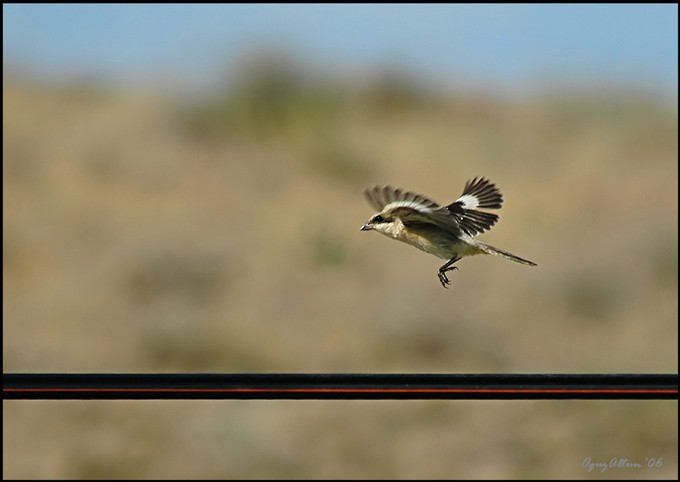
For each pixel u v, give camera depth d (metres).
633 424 13.23
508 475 13.09
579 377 6.12
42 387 6.04
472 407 13.65
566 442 13.28
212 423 13.66
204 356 16.42
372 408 13.72
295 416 13.69
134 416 13.77
